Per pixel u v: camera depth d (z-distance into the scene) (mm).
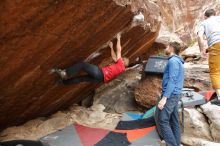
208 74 6934
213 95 5938
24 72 4137
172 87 4508
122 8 3854
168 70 4652
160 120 4836
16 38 3285
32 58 3863
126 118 6277
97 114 6609
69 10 3252
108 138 5461
